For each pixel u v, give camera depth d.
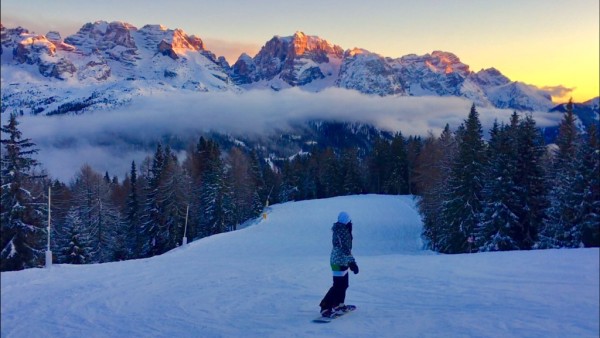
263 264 21.28
